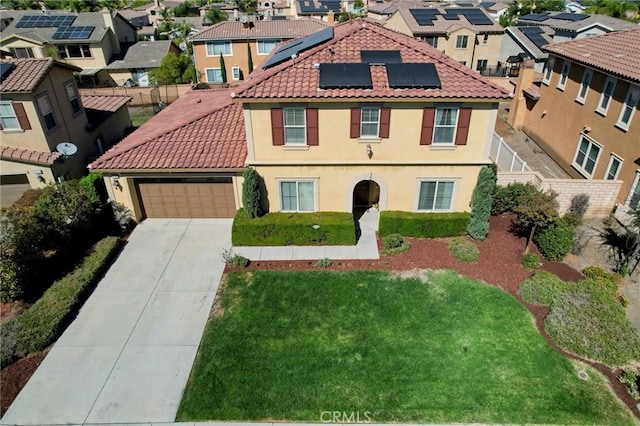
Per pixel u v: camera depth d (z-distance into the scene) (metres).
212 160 18.95
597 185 19.95
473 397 12.22
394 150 17.94
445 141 17.94
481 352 13.58
